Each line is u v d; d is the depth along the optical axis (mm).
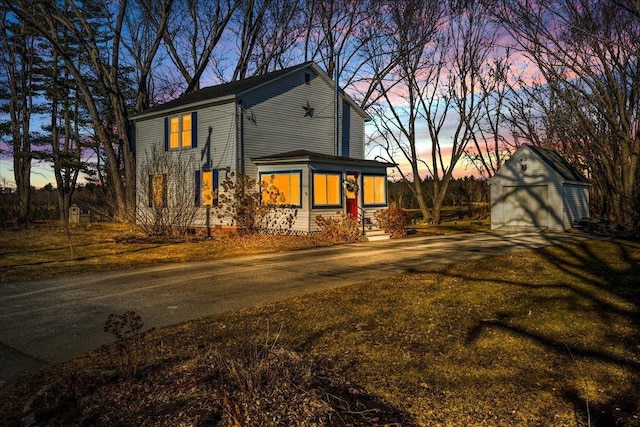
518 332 5961
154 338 5941
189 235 20219
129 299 8391
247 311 7281
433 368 4793
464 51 28703
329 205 19766
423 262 12391
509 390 4258
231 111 20234
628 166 23516
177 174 21031
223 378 3959
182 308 7645
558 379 4492
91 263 12977
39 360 5293
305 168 18938
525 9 22906
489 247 15891
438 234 21688
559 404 3977
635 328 6082
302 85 22938
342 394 4035
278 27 33469
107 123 33938
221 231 20656
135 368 4254
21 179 31031
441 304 7484
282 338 5828
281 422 3342
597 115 27078
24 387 4457
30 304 8102
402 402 4020
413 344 5551
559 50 23406
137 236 20188
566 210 22547
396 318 6691
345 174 20547
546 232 22109
